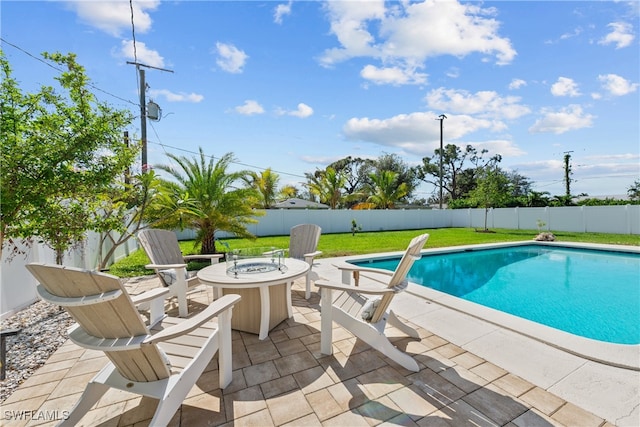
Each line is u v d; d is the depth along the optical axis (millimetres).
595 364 2584
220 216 8266
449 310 3943
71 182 3234
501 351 2828
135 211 7039
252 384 2328
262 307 3074
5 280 3871
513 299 5781
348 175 29984
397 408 2037
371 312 2711
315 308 4074
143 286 5402
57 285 1526
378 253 9055
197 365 2025
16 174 2791
